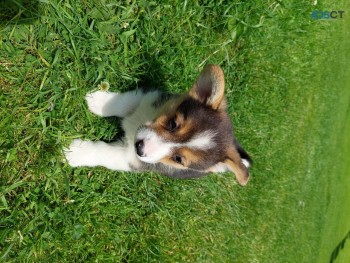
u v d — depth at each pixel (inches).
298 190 38.7
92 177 20.7
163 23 22.0
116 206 21.8
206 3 24.2
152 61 21.7
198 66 24.5
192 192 26.2
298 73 34.4
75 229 19.9
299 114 36.2
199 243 27.3
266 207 33.8
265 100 30.9
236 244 30.7
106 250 22.0
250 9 26.1
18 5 16.6
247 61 28.2
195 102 19.1
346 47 42.9
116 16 19.8
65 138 19.1
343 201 53.0
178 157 19.0
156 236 24.3
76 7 18.5
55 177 19.1
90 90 19.6
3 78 17.3
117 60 20.3
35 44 17.7
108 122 20.7
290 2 29.5
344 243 56.4
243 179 18.9
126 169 20.5
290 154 36.1
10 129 17.5
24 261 18.7
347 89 46.3
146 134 18.6
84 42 18.9
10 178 17.9
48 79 18.1
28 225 18.4
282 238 36.9
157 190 24.0
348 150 51.5
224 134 19.2
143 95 20.7
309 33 33.9
